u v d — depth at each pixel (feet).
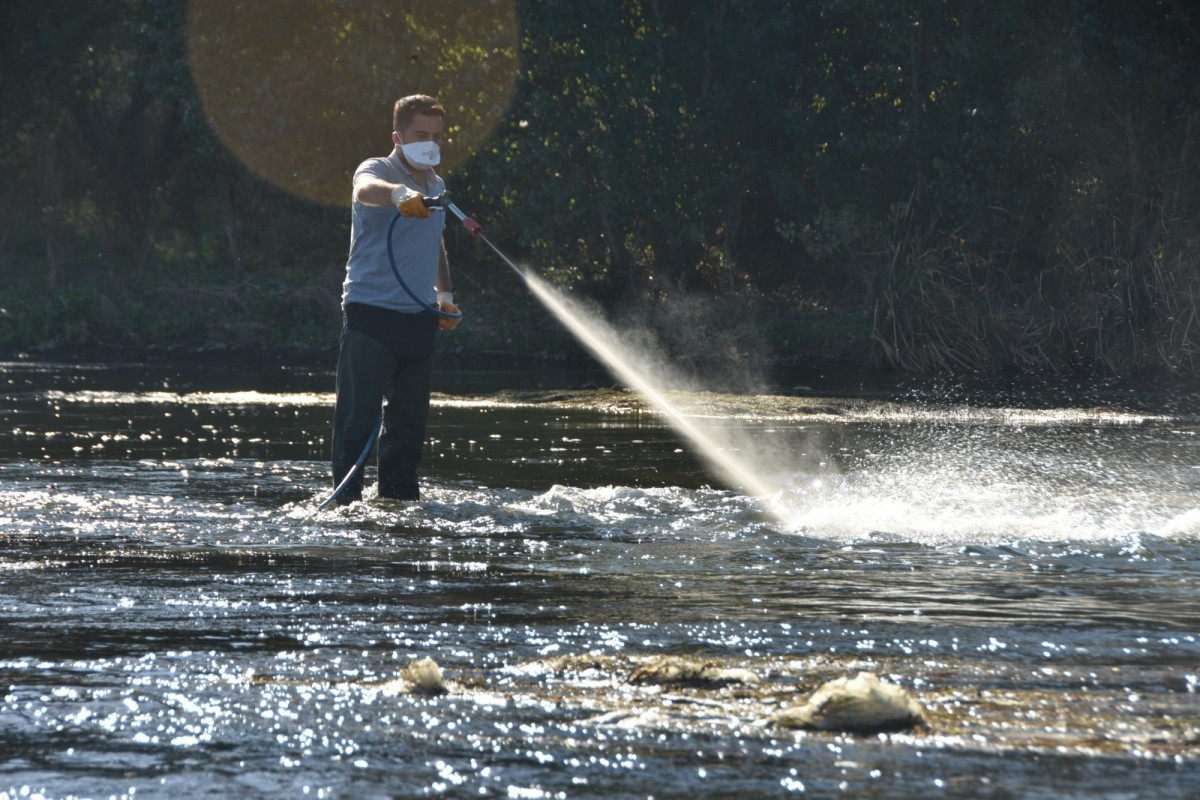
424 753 18.07
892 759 17.71
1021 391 137.39
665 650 24.41
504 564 35.22
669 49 189.88
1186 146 170.91
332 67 203.92
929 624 26.96
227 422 89.92
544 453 71.72
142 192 252.01
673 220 192.85
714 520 44.50
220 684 21.81
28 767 17.47
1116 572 34.19
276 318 219.82
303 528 41.98
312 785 16.76
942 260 179.52
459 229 235.40
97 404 105.60
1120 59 160.15
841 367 173.58
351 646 24.79
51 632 25.93
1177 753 17.98
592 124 191.01
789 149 201.16
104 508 46.19
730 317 194.90
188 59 205.26
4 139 232.53
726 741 18.57
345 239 260.01
